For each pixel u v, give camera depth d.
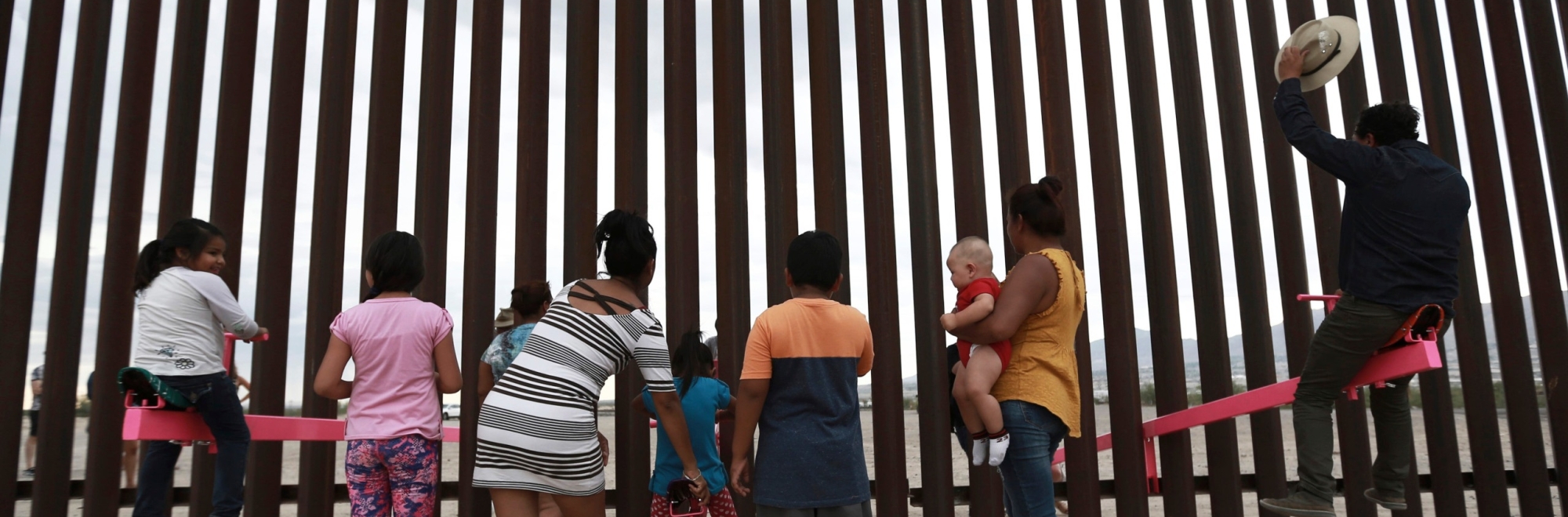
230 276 2.89
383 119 3.04
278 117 3.02
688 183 3.08
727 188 3.07
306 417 2.81
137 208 2.94
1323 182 3.22
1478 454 3.15
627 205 3.04
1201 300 3.15
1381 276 2.28
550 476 2.07
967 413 2.22
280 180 2.98
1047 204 2.29
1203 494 3.29
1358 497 3.07
